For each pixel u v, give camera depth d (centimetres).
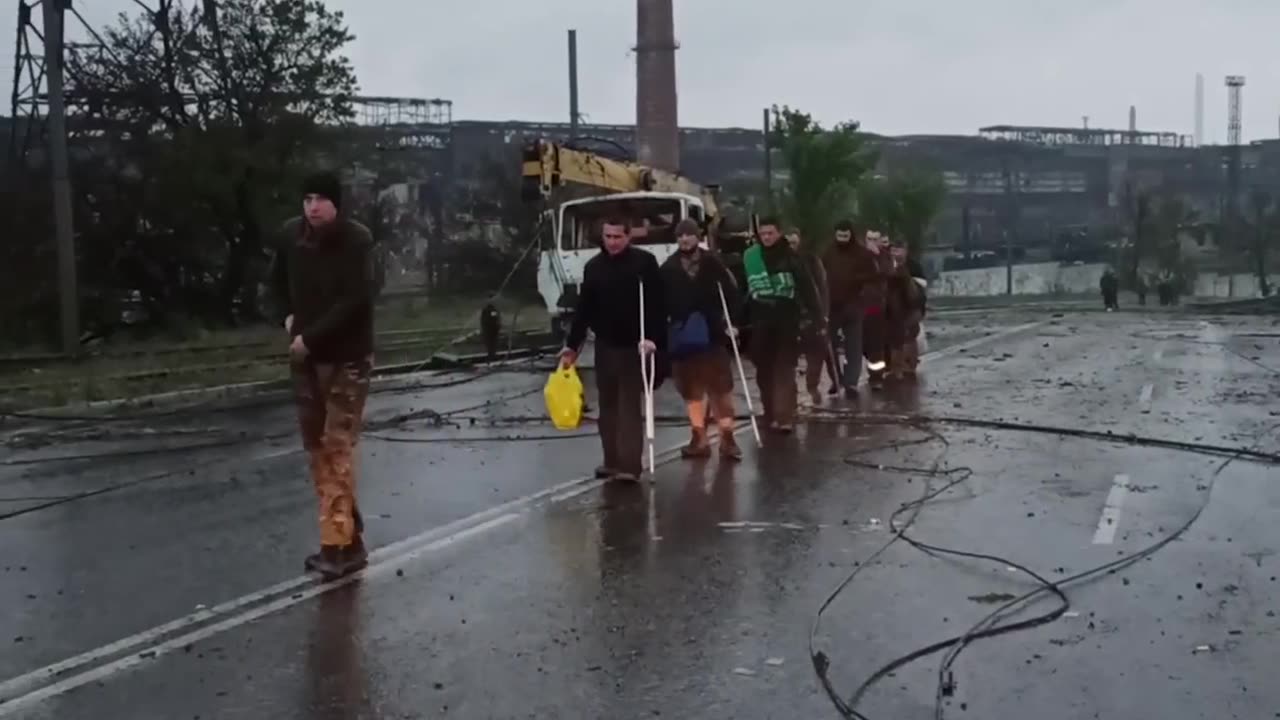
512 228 5159
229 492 992
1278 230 7406
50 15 2412
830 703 518
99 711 518
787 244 1234
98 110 3600
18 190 3388
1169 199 7500
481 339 2938
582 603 664
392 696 532
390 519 873
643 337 984
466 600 672
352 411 737
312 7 3788
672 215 2336
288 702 527
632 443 990
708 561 748
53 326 3291
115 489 1013
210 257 3788
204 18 3700
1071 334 2878
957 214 10000
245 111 3712
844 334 1625
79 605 672
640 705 518
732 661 570
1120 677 543
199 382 1966
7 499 977
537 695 531
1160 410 1412
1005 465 1057
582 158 2241
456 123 7631
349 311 717
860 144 3919
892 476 1010
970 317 3962
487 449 1180
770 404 1255
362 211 4722
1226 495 926
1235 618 624
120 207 3522
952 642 591
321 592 691
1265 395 1553
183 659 582
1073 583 690
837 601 661
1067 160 10594
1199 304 5203
